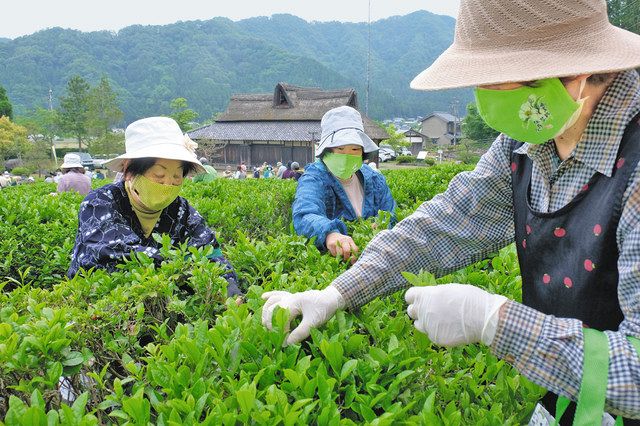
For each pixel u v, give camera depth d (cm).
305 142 5316
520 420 187
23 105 18112
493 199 215
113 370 217
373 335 206
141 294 243
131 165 316
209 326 254
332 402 160
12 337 185
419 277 194
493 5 167
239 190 764
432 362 195
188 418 153
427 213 225
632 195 152
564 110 163
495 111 174
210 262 283
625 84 163
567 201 175
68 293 261
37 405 154
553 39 162
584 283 168
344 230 372
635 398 141
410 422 155
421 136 10638
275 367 175
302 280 263
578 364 146
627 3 2608
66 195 689
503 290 263
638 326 146
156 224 340
